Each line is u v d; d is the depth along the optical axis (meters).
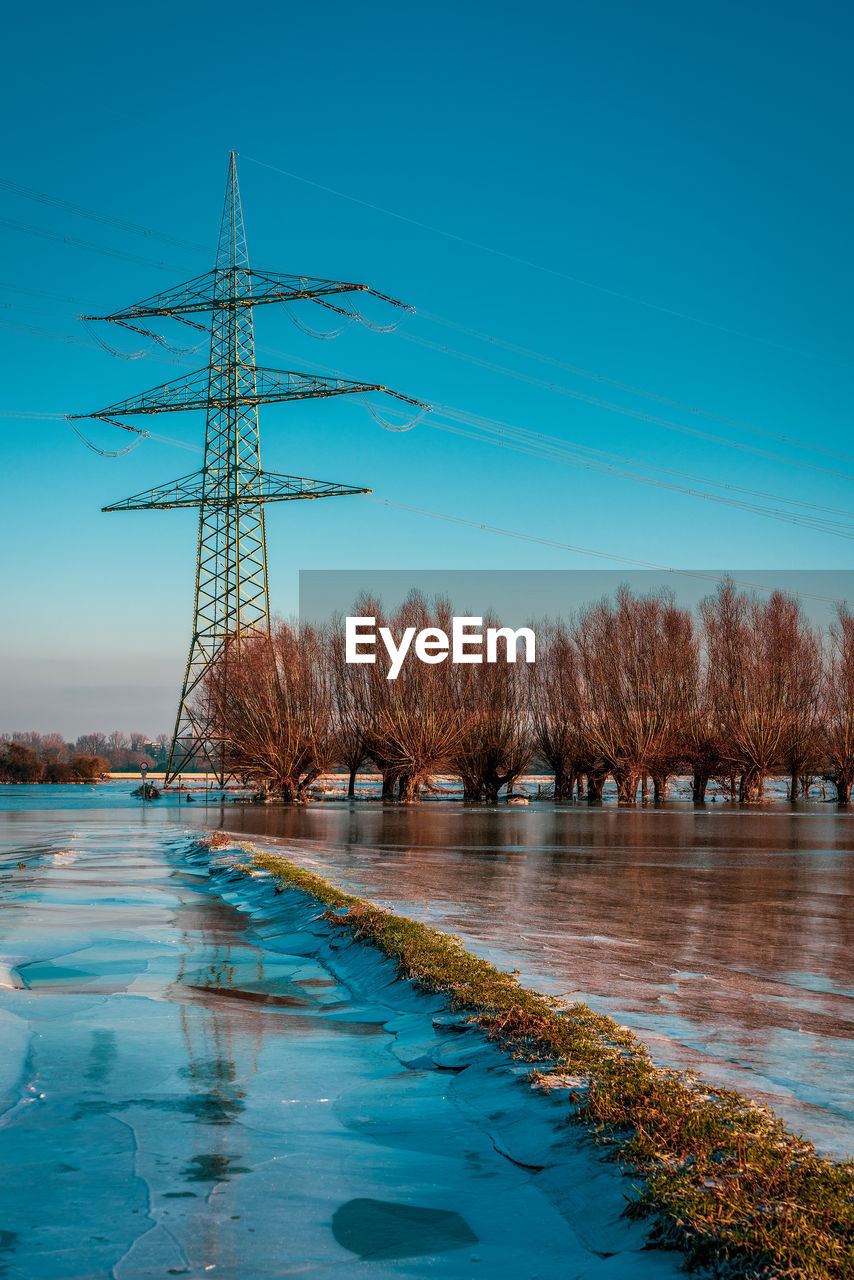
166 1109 7.76
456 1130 7.39
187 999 11.68
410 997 11.53
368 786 112.25
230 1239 5.57
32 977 12.71
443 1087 8.41
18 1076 8.49
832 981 13.60
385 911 17.55
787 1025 10.80
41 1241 5.50
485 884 24.70
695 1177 5.88
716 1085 8.17
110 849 33.22
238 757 71.69
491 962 13.90
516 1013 9.85
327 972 13.55
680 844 40.03
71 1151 6.85
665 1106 7.07
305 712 71.44
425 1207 6.05
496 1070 8.48
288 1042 9.87
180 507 70.38
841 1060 9.34
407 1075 8.77
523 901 21.52
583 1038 9.06
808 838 44.25
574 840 41.34
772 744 80.44
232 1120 7.55
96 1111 7.68
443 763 76.44
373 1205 6.06
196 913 18.77
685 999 11.98
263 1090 8.30
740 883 26.30
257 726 69.94
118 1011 10.94
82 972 13.09
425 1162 6.78
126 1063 8.97
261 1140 7.14
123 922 17.41
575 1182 6.22
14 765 126.06
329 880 24.17
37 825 46.66
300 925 16.86
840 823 56.75
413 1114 7.73
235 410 68.69
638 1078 7.80
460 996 10.76
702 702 81.88
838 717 83.25
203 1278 5.11
